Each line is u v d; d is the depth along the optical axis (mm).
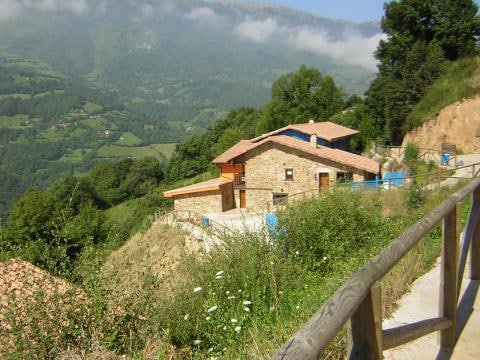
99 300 5176
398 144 37094
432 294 4887
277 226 8188
